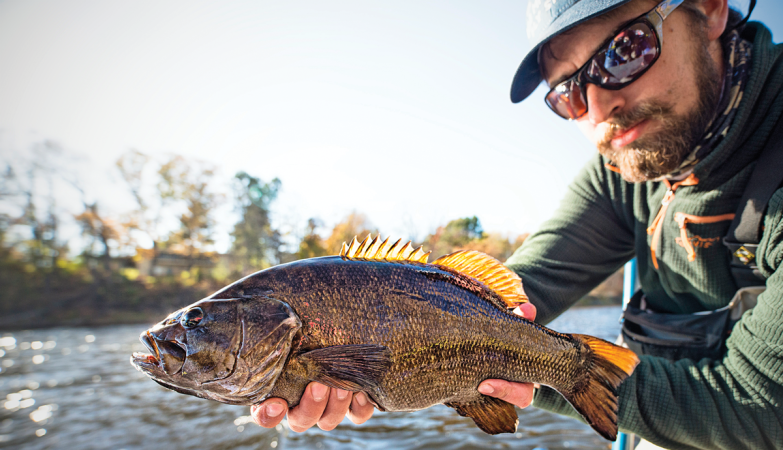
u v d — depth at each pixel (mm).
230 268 12156
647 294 642
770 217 438
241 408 2195
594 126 535
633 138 498
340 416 415
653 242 576
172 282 10820
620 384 458
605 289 7918
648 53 464
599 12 459
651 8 461
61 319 8352
